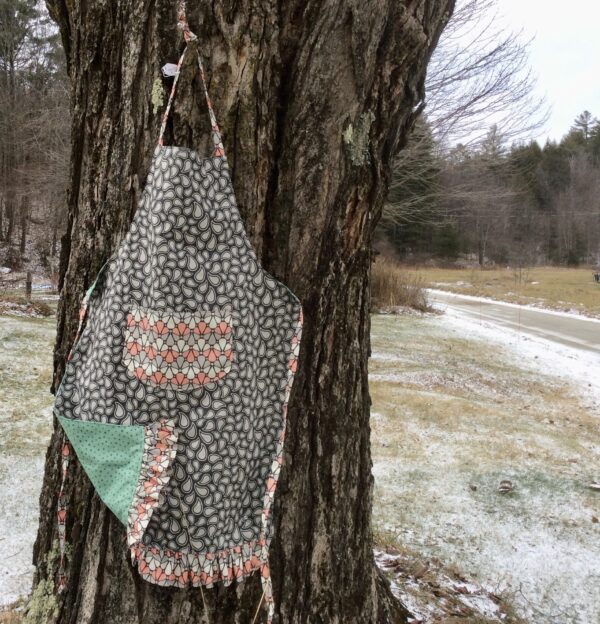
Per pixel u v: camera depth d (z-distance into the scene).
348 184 1.56
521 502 4.73
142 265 1.35
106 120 1.54
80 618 1.62
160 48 1.40
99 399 1.41
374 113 1.57
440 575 3.40
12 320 10.63
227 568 1.46
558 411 7.91
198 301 1.33
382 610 2.19
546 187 46.12
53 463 1.86
